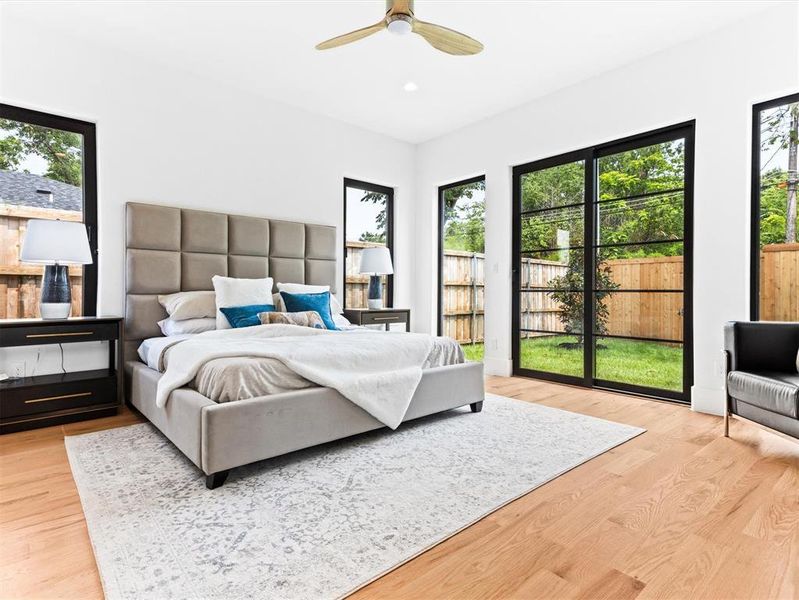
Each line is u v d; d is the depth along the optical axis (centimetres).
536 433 264
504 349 456
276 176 427
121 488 187
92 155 334
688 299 334
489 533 155
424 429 271
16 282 309
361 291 519
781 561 138
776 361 255
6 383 271
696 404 318
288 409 210
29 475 202
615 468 212
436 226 543
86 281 332
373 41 325
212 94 385
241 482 194
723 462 220
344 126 481
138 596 120
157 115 356
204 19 298
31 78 302
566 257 414
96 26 307
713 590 125
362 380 240
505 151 452
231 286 348
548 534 154
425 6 282
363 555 141
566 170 414
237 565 135
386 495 183
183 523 159
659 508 173
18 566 135
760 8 286
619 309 379
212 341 261
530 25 303
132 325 331
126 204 338
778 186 298
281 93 412
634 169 368
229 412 190
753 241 304
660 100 338
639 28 308
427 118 473
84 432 261
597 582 128
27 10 288
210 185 384
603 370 389
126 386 317
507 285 454
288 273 424
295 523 160
